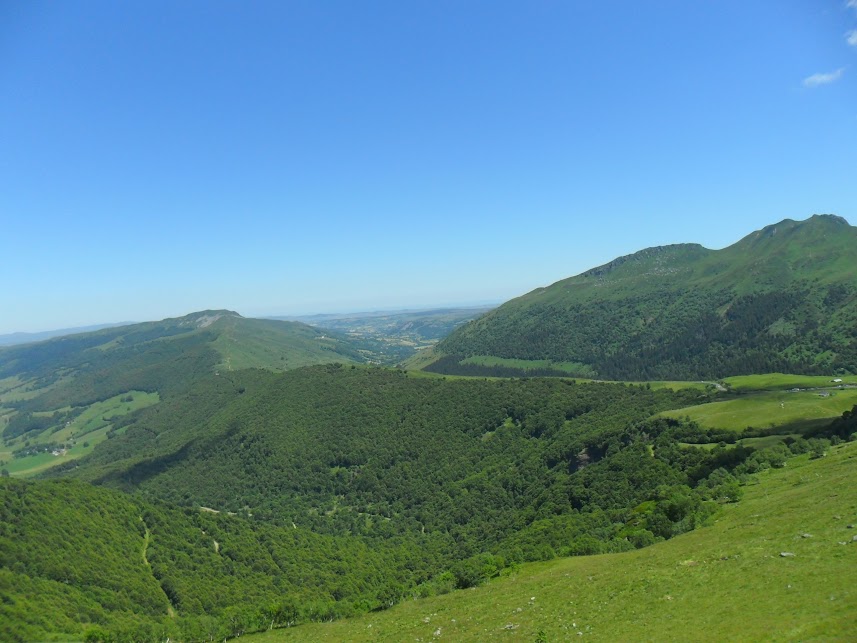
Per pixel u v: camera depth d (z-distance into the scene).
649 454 116.38
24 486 113.44
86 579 94.38
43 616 77.38
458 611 51.66
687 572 36.09
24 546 95.06
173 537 119.88
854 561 26.80
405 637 44.56
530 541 96.88
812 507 42.53
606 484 113.44
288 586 109.31
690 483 93.69
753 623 23.38
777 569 29.56
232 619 77.50
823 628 20.59
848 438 84.00
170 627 78.88
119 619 85.38
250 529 135.38
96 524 112.94
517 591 54.00
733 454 94.31
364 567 124.25
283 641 61.16
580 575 51.97
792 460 81.19
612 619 31.19
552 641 30.45
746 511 55.09
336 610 76.81
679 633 25.17
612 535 81.50
